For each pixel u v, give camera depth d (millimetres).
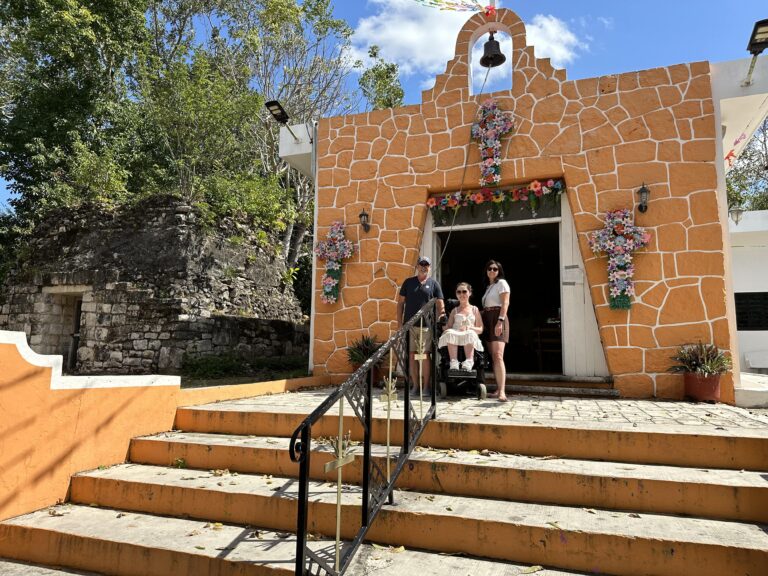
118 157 16688
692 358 6121
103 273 11391
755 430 3934
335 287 8133
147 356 10609
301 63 19375
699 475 3418
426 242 8109
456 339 5969
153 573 3127
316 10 18562
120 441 4559
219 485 3799
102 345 11086
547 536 2979
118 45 17188
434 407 4570
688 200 6668
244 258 13266
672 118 6879
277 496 3531
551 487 3473
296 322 15156
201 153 15094
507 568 2928
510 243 12102
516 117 7609
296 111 18984
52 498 3977
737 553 2693
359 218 8211
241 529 3473
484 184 7641
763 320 12398
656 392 6449
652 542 2818
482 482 3609
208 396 5691
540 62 7613
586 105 7289
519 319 13750
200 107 14734
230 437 4742
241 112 15242
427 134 8078
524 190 7527
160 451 4520
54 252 12398
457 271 13578
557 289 13656
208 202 13383
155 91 15453
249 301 13195
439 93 8102
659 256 6680
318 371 8117
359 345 7723
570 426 4090
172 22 20625
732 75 6754
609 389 6594
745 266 12664
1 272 13391
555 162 7312
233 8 19953
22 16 16031
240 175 15164
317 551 3105
